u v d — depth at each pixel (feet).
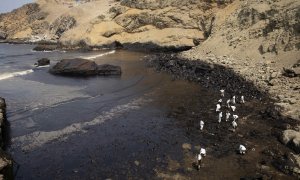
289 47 150.30
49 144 89.25
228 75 149.28
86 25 304.09
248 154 81.66
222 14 233.35
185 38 252.83
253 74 144.05
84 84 151.02
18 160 80.59
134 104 121.49
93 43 281.33
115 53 250.78
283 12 165.68
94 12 358.43
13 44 355.77
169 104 120.67
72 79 160.76
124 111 114.21
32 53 260.21
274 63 149.07
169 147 86.43
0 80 157.99
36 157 82.23
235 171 74.43
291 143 83.82
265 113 105.29
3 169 65.57
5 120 101.40
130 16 285.64
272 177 71.41
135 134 95.04
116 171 75.51
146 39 264.72
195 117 106.83
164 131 96.63
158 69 179.01
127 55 238.48
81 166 77.92
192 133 94.58
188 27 259.60
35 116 109.29
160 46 255.09
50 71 174.91
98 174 74.43
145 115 110.11
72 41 293.02
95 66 172.14
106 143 89.51
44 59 199.82
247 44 177.58
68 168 77.15
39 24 396.98
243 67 155.94
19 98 128.77
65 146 88.12
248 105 114.21
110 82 154.30
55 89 142.31
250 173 73.51
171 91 137.08
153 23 275.39
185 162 78.79
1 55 247.50
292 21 155.74
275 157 79.56
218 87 137.69
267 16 180.04
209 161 78.74
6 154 72.95
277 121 99.14
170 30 263.29
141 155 82.43
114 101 125.39
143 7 285.84
